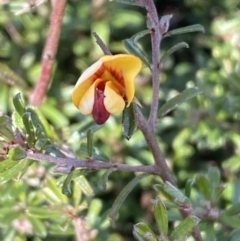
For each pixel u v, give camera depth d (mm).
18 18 329
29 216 261
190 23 375
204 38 360
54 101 302
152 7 211
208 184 238
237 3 360
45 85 263
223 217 234
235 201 270
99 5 332
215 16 364
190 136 316
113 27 344
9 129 207
